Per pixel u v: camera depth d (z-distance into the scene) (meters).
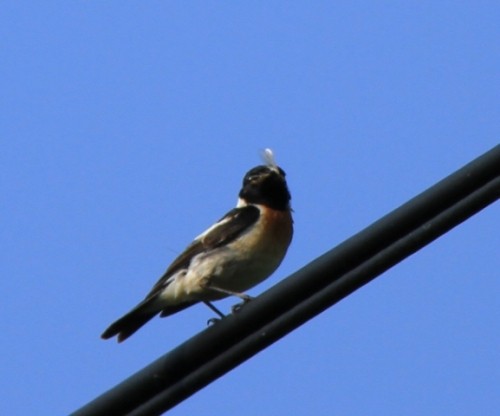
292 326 10.29
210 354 10.59
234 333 10.45
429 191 9.54
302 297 10.15
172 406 10.77
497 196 9.39
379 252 9.80
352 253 9.87
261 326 10.38
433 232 9.60
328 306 10.11
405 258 9.76
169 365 10.62
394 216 9.68
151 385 10.65
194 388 10.69
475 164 9.36
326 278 10.00
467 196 9.45
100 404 10.73
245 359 10.52
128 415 10.79
